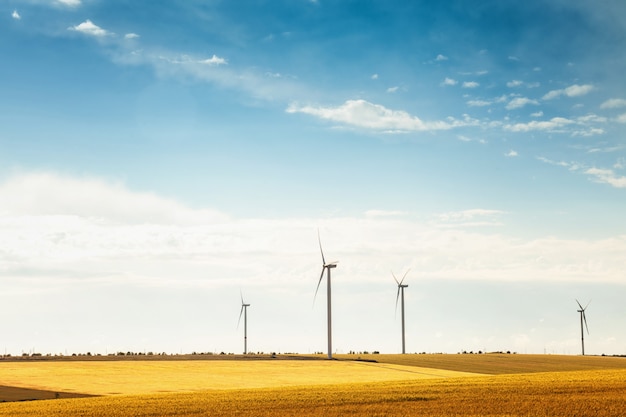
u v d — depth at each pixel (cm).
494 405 4269
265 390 5650
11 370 7569
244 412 4175
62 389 6116
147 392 5984
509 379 6119
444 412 4041
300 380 7262
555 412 3962
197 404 4609
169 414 4169
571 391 4888
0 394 5662
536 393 4809
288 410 4231
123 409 4394
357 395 4941
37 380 6750
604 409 4038
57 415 4141
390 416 3912
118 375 7325
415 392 5059
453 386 5491
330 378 7525
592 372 7038
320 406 4409
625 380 5694
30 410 4403
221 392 5572
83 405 4666
